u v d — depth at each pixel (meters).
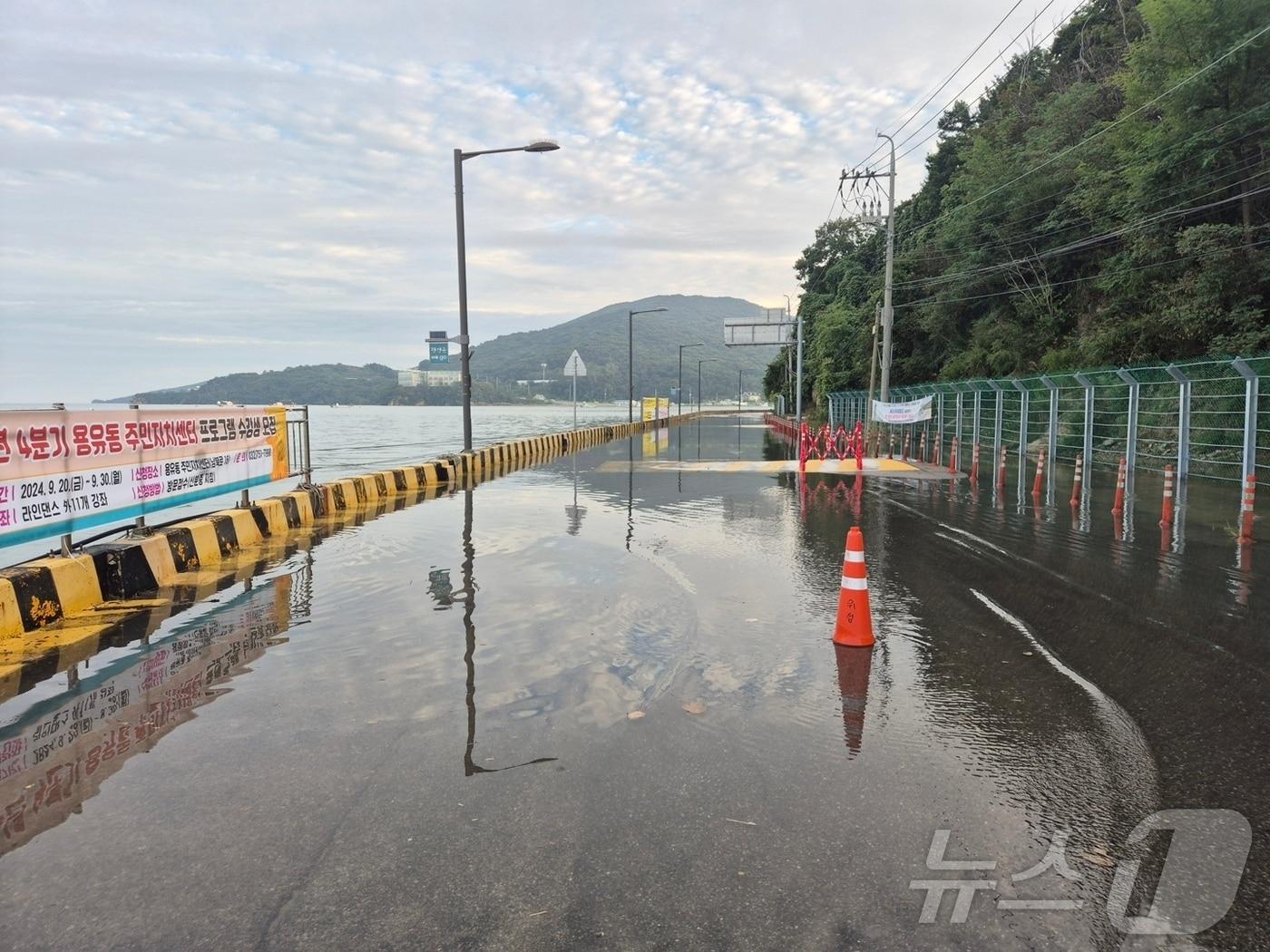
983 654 5.79
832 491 17.53
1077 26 39.66
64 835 3.34
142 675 5.34
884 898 2.90
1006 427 32.34
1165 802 3.61
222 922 2.77
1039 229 32.88
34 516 6.86
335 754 4.10
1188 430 17.66
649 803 3.58
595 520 12.80
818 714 4.64
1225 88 21.36
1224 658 5.65
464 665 5.52
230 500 17.31
